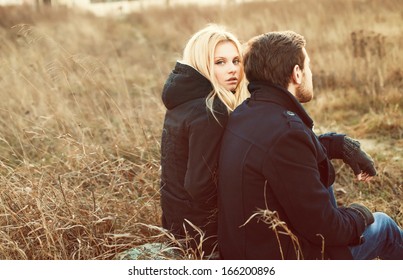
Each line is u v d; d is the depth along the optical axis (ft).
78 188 20.10
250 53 14.05
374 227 14.65
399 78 38.22
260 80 13.98
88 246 16.71
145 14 89.15
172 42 66.18
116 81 39.24
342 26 51.90
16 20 77.87
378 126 30.81
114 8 96.78
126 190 21.02
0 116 30.81
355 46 40.78
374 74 38.52
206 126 14.30
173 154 15.11
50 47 49.62
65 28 72.90
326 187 13.96
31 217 18.08
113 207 19.39
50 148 27.53
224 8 77.61
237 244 13.79
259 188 13.20
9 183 19.38
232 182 13.52
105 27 79.61
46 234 16.60
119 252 17.47
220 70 15.25
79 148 23.85
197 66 14.98
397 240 15.10
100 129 29.71
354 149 15.92
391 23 53.57
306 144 12.94
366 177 16.01
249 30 58.75
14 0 89.92
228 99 14.98
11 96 34.91
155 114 30.48
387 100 34.35
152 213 19.10
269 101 13.60
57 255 16.75
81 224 17.75
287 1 71.05
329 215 12.93
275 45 13.75
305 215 12.85
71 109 32.24
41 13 83.87
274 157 12.82
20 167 23.24
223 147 13.98
